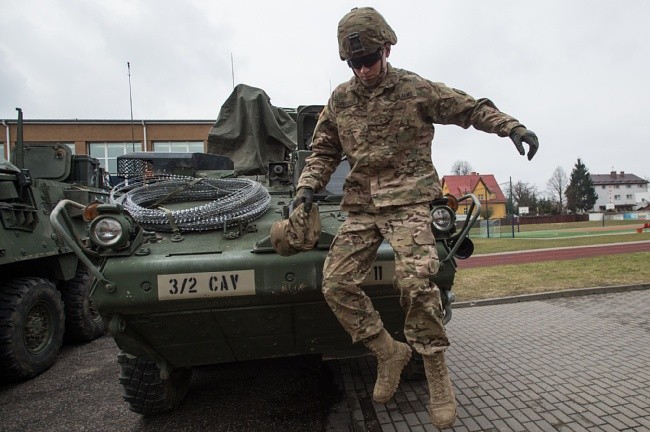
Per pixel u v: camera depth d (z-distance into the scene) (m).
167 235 3.31
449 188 64.88
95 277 2.79
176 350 3.22
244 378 4.59
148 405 3.59
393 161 2.42
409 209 2.38
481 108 2.29
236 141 6.21
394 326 3.38
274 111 6.48
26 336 5.07
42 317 5.36
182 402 4.04
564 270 10.78
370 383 4.20
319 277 2.90
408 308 2.26
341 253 2.40
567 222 56.09
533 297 7.94
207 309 2.93
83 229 6.62
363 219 2.47
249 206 3.62
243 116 6.19
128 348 3.10
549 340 5.35
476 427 3.21
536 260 13.68
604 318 6.34
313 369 4.78
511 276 10.23
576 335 5.52
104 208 2.90
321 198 4.07
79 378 5.02
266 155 6.25
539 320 6.38
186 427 3.54
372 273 2.93
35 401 4.35
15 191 5.05
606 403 3.54
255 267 2.87
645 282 8.62
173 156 5.31
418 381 4.04
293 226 2.44
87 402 4.25
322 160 2.66
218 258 2.89
